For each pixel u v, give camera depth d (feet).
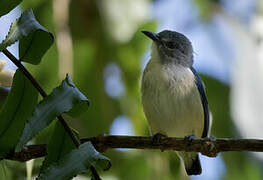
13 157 23.38
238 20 37.65
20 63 19.61
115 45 36.37
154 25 39.17
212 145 25.26
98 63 37.40
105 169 20.29
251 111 31.14
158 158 35.70
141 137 25.30
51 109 17.48
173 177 37.01
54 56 27.04
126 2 33.50
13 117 20.30
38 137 26.99
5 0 19.15
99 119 37.32
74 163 16.79
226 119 40.60
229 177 40.88
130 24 33.53
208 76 42.78
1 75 23.62
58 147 19.36
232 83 32.35
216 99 41.75
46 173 16.51
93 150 17.15
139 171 35.70
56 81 26.99
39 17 30.66
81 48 37.06
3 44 17.84
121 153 36.11
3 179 22.39
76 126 36.47
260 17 35.91
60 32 31.12
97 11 36.22
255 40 34.45
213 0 41.96
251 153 39.29
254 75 32.27
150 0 36.55
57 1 31.81
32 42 19.81
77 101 17.89
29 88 20.10
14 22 18.20
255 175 39.68
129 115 36.96
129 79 36.94
